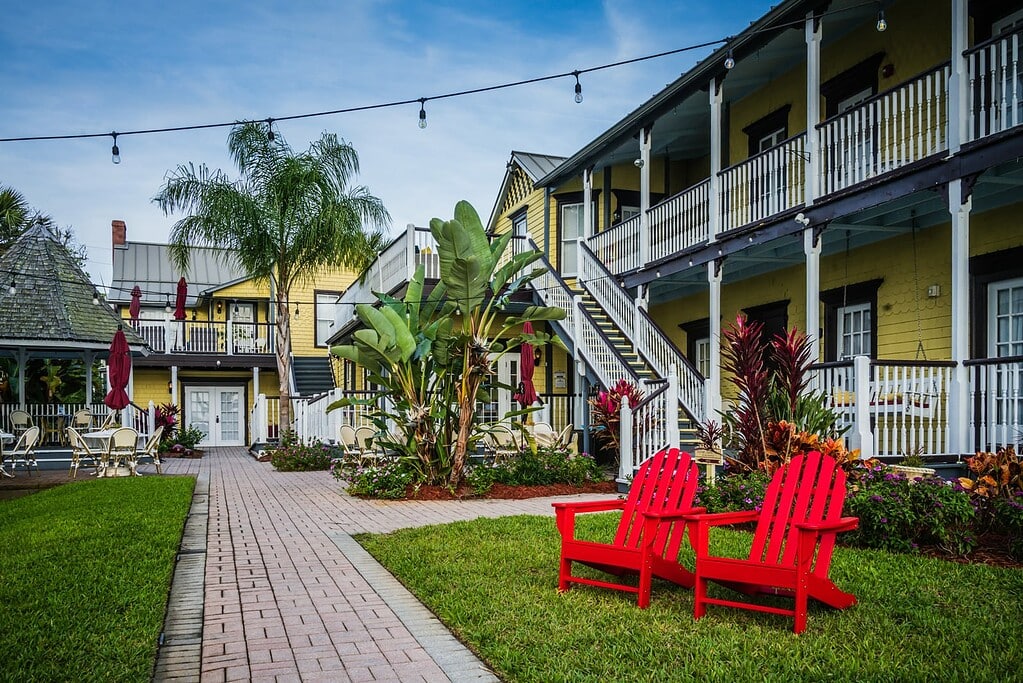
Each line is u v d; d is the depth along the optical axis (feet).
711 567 16.57
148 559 22.71
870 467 27.20
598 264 58.59
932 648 14.33
